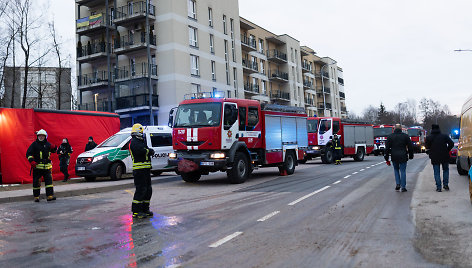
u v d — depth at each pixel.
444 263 4.32
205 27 39.72
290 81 58.78
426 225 6.21
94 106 41.56
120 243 5.57
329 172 17.39
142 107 35.03
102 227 6.79
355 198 9.41
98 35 41.91
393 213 7.36
